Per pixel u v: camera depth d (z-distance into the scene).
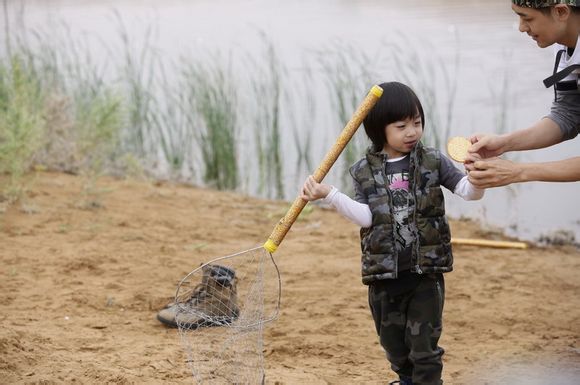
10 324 17.61
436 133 33.50
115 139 31.50
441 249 13.22
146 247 23.69
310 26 53.28
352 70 42.81
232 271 17.34
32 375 14.33
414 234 13.15
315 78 42.09
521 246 25.36
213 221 26.94
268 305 19.81
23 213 25.64
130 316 18.80
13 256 22.22
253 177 34.00
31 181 28.52
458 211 29.92
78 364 15.02
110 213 26.53
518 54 44.44
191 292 18.92
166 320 17.98
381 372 16.12
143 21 56.50
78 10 60.75
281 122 37.47
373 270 13.24
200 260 22.91
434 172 13.27
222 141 34.06
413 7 56.78
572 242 26.67
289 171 34.12
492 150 13.94
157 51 47.16
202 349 15.98
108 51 43.66
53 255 22.52
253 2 62.62
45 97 31.59
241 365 14.35
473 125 35.88
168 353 15.98
